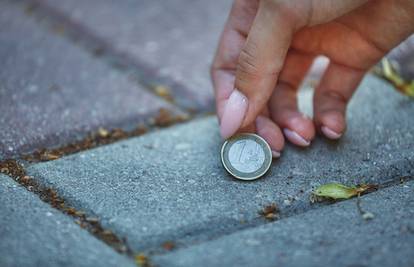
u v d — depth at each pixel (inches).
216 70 22.6
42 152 22.8
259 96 20.9
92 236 19.3
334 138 22.7
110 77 26.4
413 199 20.4
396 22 21.5
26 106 24.5
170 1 30.9
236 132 21.7
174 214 20.1
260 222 20.0
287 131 22.5
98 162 22.2
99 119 24.3
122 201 20.5
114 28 29.0
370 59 22.3
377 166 21.9
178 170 21.8
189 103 25.5
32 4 30.3
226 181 21.4
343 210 20.1
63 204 20.6
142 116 24.7
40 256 18.6
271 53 20.4
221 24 29.4
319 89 23.0
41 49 27.5
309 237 19.2
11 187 20.9
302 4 20.1
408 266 18.2
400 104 24.6
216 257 18.6
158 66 27.1
